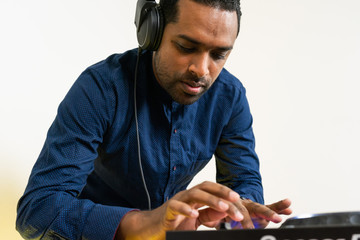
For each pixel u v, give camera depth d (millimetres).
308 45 2500
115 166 1355
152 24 1119
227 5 1071
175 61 1114
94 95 1223
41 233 1027
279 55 2482
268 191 2402
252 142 1518
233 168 1482
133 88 1291
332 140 2473
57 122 1203
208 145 1435
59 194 1059
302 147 2455
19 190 1985
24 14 2021
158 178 1378
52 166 1120
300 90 2479
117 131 1289
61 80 2102
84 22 2172
